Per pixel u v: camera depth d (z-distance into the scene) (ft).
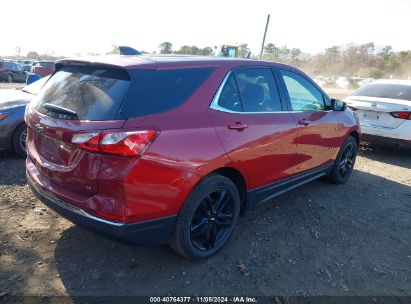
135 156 8.21
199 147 9.40
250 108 11.37
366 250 11.80
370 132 23.11
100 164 8.25
